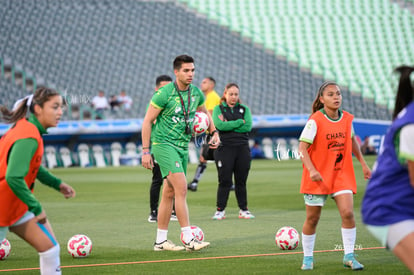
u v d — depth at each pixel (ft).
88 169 294.25
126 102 352.08
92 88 372.58
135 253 88.17
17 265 79.97
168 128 88.22
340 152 73.26
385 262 77.66
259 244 94.02
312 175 70.64
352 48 445.78
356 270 72.74
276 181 210.18
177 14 443.32
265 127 349.61
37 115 58.75
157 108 87.35
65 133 310.65
